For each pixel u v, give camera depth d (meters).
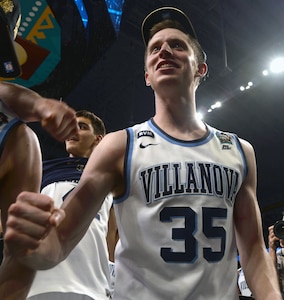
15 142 1.21
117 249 1.50
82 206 1.38
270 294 1.40
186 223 1.41
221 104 9.84
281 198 11.86
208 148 1.56
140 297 1.37
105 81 10.31
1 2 1.31
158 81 1.65
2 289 1.08
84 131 2.74
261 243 1.56
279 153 11.35
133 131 1.57
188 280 1.36
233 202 1.55
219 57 8.95
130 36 9.02
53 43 3.02
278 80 9.14
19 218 0.90
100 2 4.94
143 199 1.45
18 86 1.26
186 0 8.05
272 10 7.92
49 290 1.91
